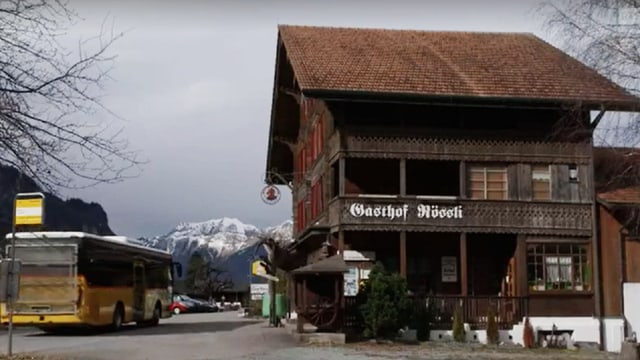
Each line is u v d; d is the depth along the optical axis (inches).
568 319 1274.6
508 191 1293.1
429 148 1274.6
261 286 2206.0
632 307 1290.6
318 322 1089.4
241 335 1164.5
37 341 1051.9
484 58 1427.2
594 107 1110.4
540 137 1305.4
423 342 1163.3
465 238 1262.3
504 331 1246.9
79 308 1102.4
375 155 1258.6
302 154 1747.0
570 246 1295.5
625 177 1128.8
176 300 2640.3
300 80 1232.8
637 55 863.7
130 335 1171.3
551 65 1395.2
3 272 819.4
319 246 1375.5
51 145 381.4
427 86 1266.0
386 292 1117.1
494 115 1315.2
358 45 1443.2
